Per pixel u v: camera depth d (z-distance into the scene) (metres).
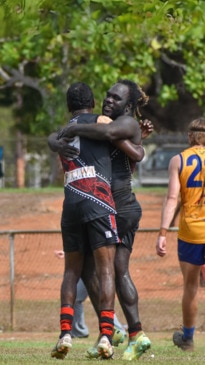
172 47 70.69
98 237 25.16
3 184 138.38
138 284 52.03
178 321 44.91
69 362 24.58
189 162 29.33
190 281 29.88
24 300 49.69
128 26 45.38
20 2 26.50
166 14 32.00
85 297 38.81
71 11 41.00
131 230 26.41
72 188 25.36
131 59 76.56
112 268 25.33
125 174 26.16
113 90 26.56
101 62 77.94
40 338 40.31
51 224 74.75
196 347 33.16
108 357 25.05
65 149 25.44
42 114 103.00
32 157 146.00
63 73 90.06
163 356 28.69
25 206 82.50
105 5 31.59
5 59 85.81
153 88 87.00
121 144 25.44
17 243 61.69
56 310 47.69
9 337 41.25
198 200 29.25
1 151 138.25
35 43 83.88
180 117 107.56
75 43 72.50
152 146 132.88
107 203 25.20
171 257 56.53
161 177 126.94
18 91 143.12
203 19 34.75
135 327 26.11
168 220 29.36
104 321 24.95
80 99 26.17
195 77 77.69
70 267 26.08
